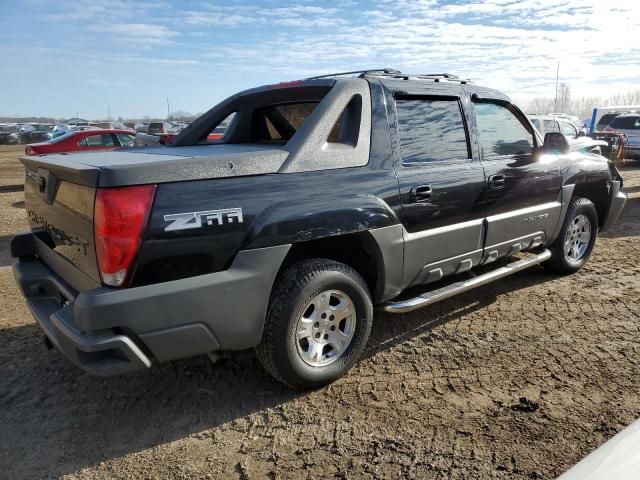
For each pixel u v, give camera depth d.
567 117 25.23
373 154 3.38
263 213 2.84
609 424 2.80
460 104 4.01
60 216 2.92
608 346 3.76
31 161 3.22
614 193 5.68
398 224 3.43
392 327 4.19
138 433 2.87
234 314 2.79
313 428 2.87
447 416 2.93
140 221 2.48
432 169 3.67
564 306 4.56
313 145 3.12
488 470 2.47
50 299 3.32
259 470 2.54
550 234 4.88
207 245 2.67
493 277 4.24
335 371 3.26
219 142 4.70
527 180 4.43
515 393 3.15
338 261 3.56
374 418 2.94
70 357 2.66
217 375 3.49
